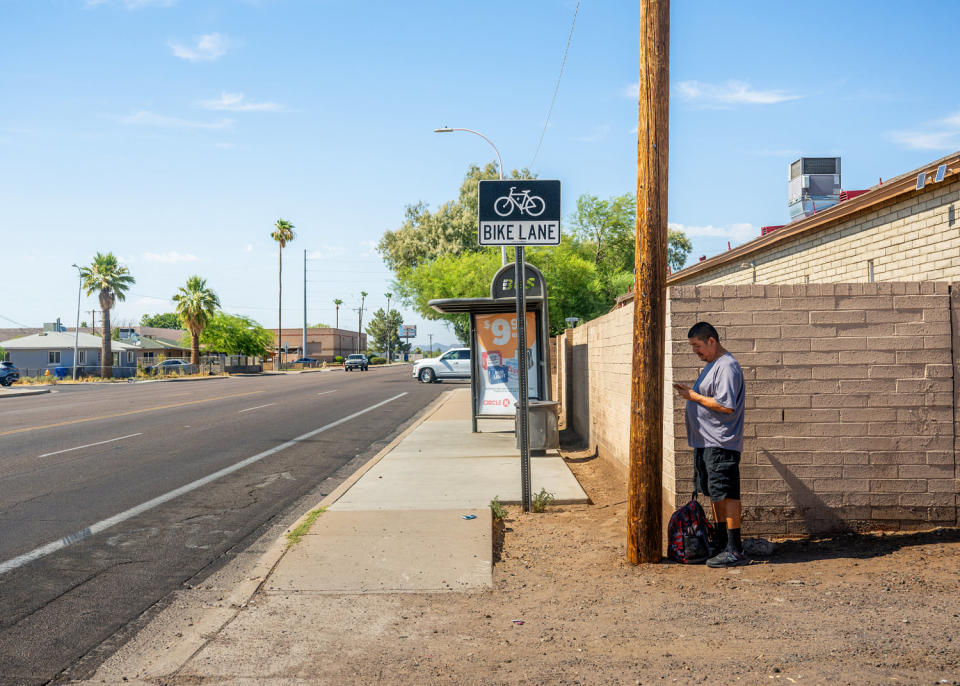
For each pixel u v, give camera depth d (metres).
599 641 4.54
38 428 17.78
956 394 6.62
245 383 47.06
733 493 5.97
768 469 6.71
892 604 4.98
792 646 4.36
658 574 5.88
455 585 5.66
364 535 7.05
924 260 9.70
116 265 61.53
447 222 65.06
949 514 6.64
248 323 84.69
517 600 5.35
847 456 6.67
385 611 5.14
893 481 6.65
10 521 8.10
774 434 6.70
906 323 6.66
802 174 16.55
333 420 19.61
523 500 8.40
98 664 4.37
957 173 8.80
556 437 12.52
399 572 5.97
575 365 16.25
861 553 6.16
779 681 3.92
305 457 12.96
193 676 4.16
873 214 10.95
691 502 6.25
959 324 6.65
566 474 10.47
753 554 6.24
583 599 5.33
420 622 4.93
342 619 5.00
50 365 66.94
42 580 6.03
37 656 4.50
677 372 6.89
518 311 8.50
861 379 6.67
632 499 6.20
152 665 4.33
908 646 4.29
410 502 8.56
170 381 55.44
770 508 6.70
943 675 3.92
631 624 4.81
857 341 6.68
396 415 21.17
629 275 45.19
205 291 70.38
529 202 8.40
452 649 4.47
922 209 9.75
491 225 8.38
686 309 6.88
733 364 5.93
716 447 5.97
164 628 4.97
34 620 5.12
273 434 16.33
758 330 6.75
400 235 69.25
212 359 74.12
